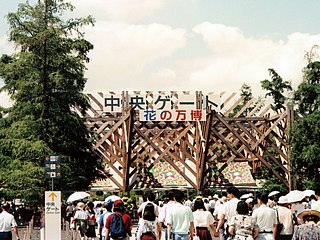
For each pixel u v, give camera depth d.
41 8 33.22
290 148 42.16
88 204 26.03
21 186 31.00
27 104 32.56
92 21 33.81
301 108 41.72
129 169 40.56
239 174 45.09
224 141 42.28
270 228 13.62
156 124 41.66
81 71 33.91
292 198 16.52
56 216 19.27
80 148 34.72
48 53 32.78
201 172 41.09
